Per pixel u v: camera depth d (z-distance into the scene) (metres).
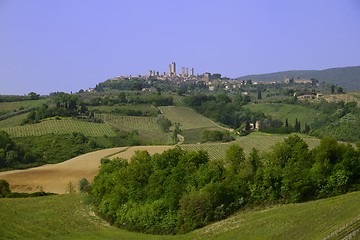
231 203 72.75
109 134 195.50
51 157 164.50
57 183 128.25
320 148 73.81
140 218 76.44
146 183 83.06
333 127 193.00
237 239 55.66
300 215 57.66
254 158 76.62
